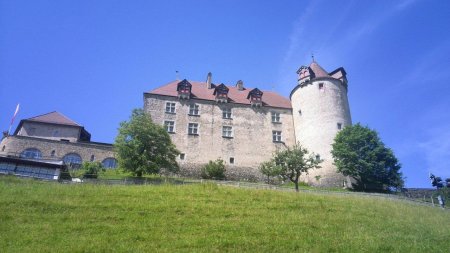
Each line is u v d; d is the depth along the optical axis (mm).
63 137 56500
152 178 40375
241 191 32188
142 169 40875
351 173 47500
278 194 32125
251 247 20156
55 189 29500
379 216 27578
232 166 54031
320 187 49531
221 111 57781
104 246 19375
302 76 59156
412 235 23406
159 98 56375
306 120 56219
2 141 51438
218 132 56062
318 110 55500
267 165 45875
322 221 25203
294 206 28609
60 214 24125
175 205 26938
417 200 39281
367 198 35312
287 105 61500
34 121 56281
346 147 48812
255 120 58312
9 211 24047
